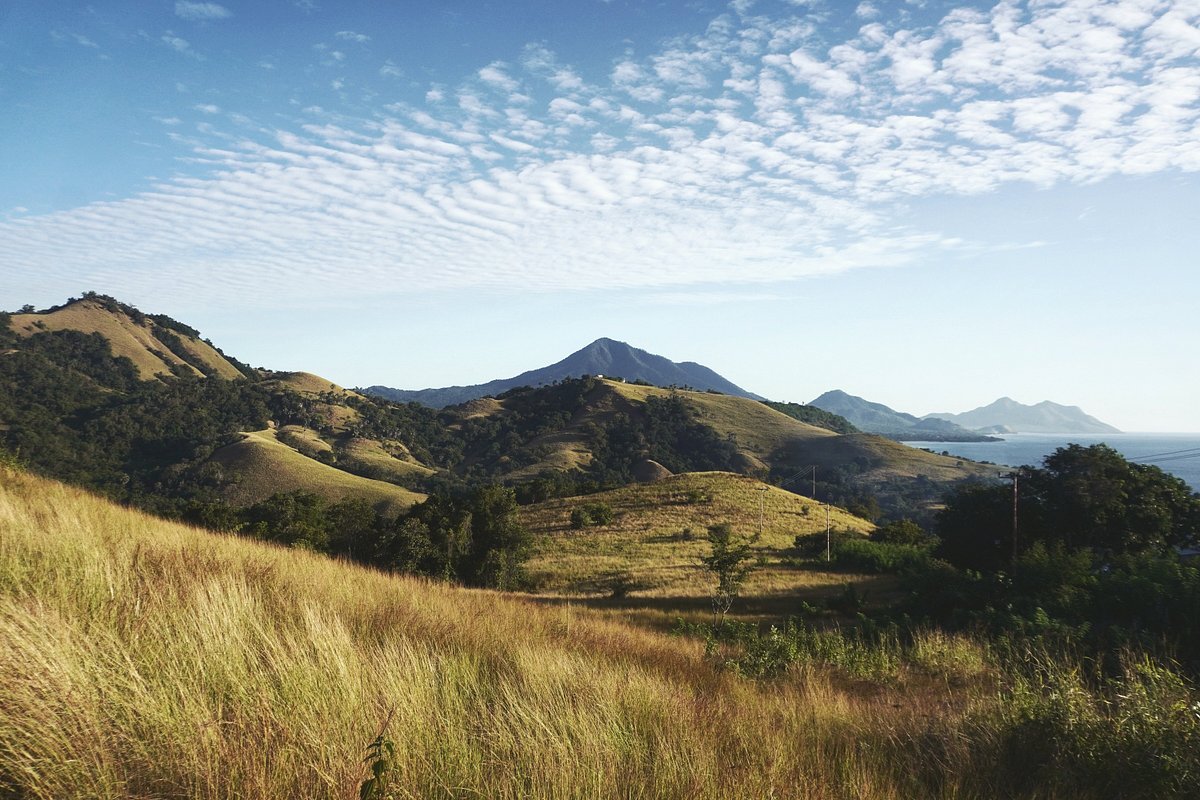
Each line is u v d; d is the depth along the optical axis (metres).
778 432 199.62
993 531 35.34
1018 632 13.14
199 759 2.97
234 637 4.45
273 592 7.15
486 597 12.77
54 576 5.56
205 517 44.59
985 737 5.11
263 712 3.48
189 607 4.95
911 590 21.61
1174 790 4.33
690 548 54.38
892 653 12.29
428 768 3.31
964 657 11.09
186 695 3.50
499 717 4.10
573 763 3.50
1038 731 5.12
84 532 7.89
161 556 7.51
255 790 2.86
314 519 47.66
